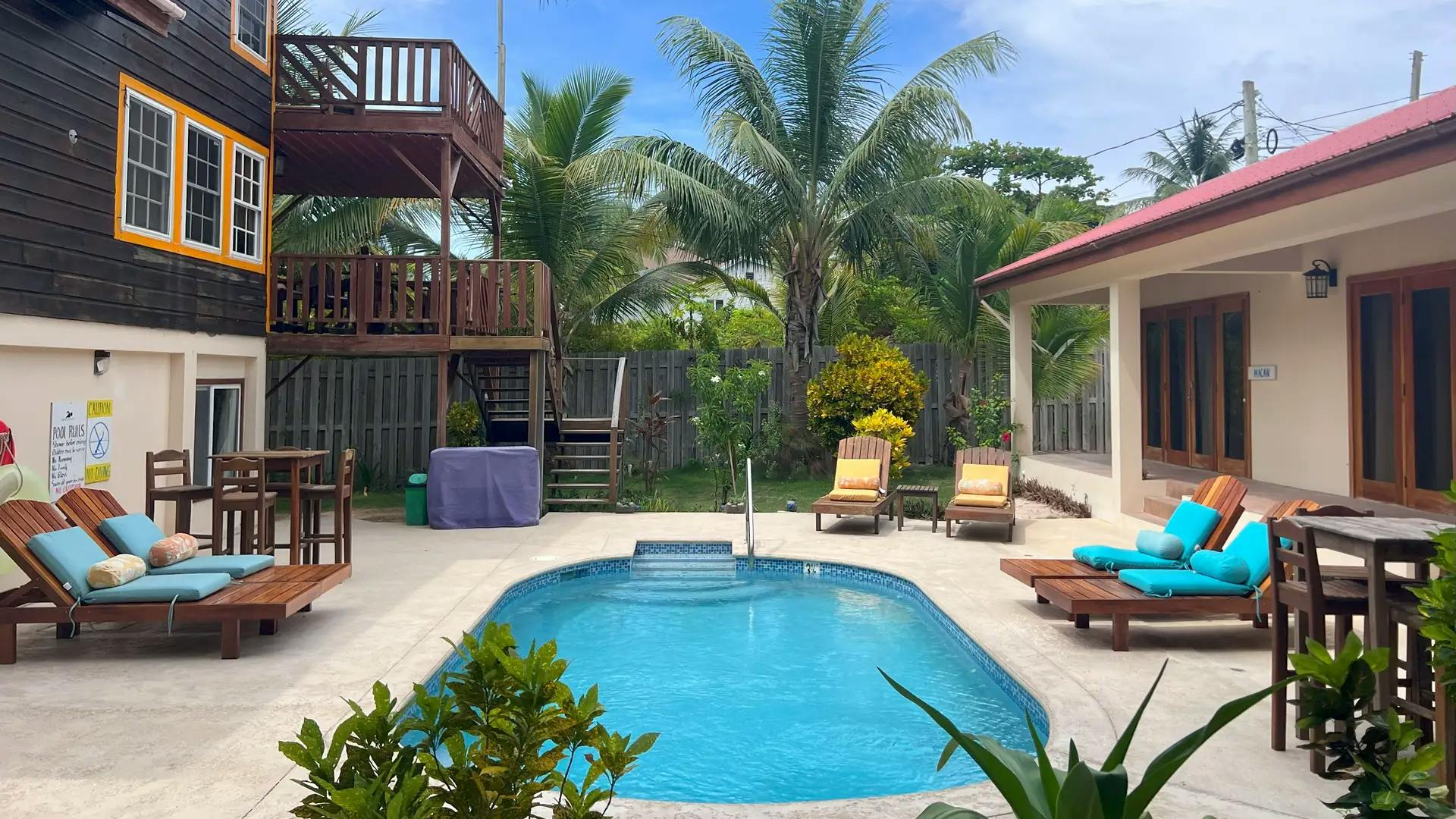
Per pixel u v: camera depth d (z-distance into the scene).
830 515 13.17
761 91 16.84
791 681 6.64
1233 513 7.22
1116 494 11.98
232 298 11.29
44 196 7.99
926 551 10.38
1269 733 4.85
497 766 2.18
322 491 8.69
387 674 5.75
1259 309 12.52
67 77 8.28
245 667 5.91
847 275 19.64
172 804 3.85
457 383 17.25
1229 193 7.75
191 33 10.23
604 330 19.50
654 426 16.31
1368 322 10.34
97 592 6.03
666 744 5.41
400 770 2.23
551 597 9.23
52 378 8.36
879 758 5.20
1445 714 3.80
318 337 12.45
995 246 16.70
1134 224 10.49
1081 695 5.44
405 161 12.06
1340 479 10.83
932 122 15.94
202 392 11.08
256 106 11.66
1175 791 4.07
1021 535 11.44
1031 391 15.48
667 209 16.89
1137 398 11.82
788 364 17.39
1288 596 4.62
